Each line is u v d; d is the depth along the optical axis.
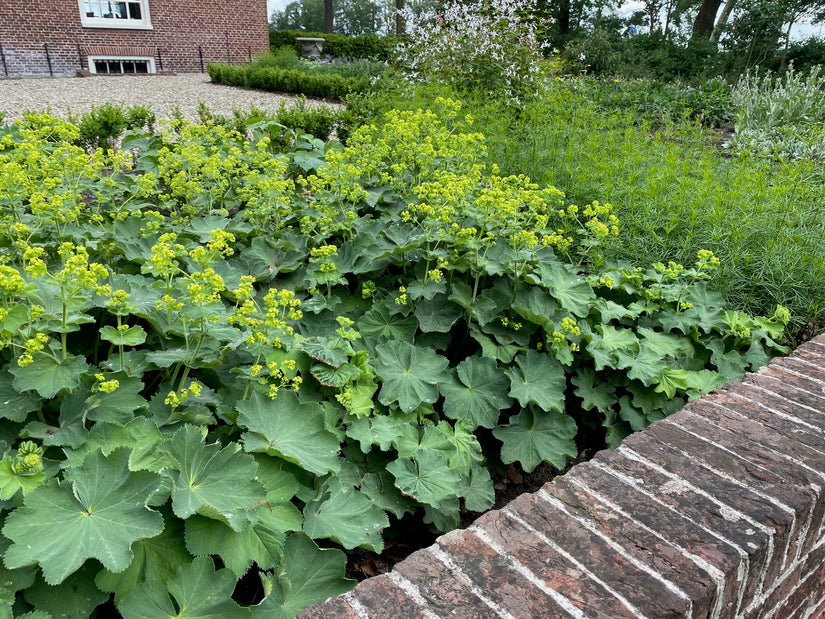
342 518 2.18
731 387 2.34
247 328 2.56
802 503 1.64
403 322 3.32
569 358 3.22
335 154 3.95
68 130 4.10
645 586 1.35
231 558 1.79
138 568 1.72
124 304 2.42
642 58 18.11
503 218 3.49
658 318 3.81
